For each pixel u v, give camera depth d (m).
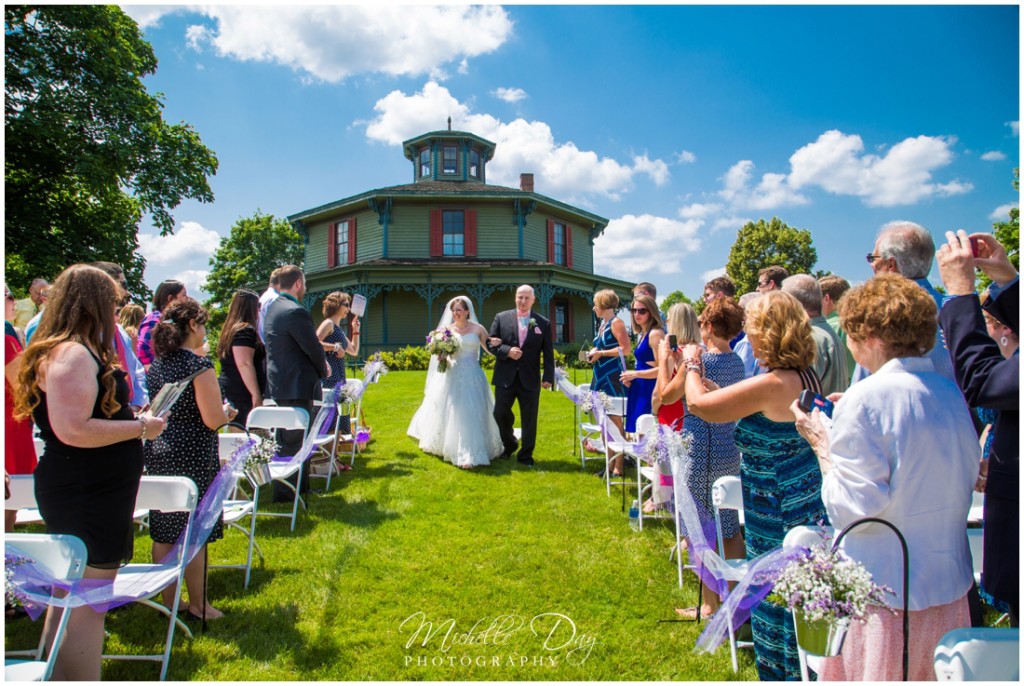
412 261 23.19
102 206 18.50
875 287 1.95
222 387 5.36
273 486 5.41
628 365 6.45
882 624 1.80
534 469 6.70
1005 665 1.50
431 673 2.86
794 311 2.35
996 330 2.73
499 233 24.03
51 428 2.43
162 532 3.25
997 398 1.90
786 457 2.45
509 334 6.96
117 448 2.52
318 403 5.77
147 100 17.52
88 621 2.43
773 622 2.46
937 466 1.78
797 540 2.12
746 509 2.57
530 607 3.51
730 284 4.88
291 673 2.85
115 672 2.84
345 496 5.66
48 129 14.90
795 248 38.31
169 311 3.35
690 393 2.62
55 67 16.14
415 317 23.83
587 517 5.04
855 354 2.03
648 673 2.87
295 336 5.48
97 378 2.41
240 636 3.18
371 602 3.56
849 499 1.79
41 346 2.34
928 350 1.88
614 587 3.76
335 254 25.23
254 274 43.00
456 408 6.93
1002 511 1.99
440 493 5.72
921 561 1.78
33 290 5.22
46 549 2.12
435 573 3.95
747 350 4.15
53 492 2.42
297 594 3.67
